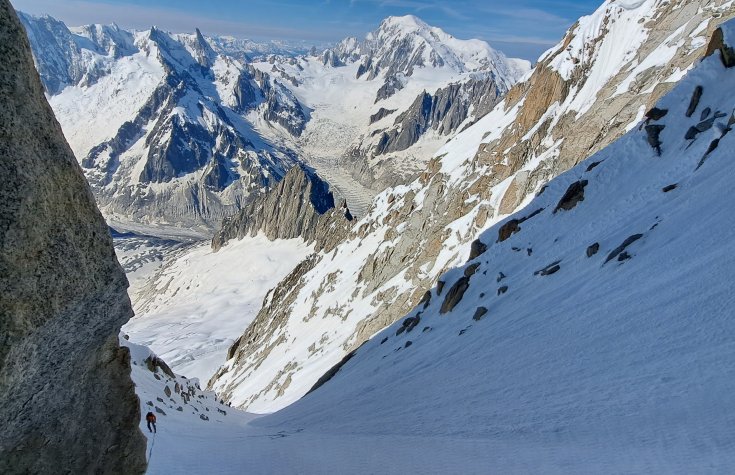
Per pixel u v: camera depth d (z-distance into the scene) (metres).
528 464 14.33
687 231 26.61
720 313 17.75
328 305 106.56
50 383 8.91
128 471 10.79
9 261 7.73
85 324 9.29
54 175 8.65
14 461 8.60
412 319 54.53
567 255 37.94
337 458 19.12
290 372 86.19
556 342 24.41
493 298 40.53
